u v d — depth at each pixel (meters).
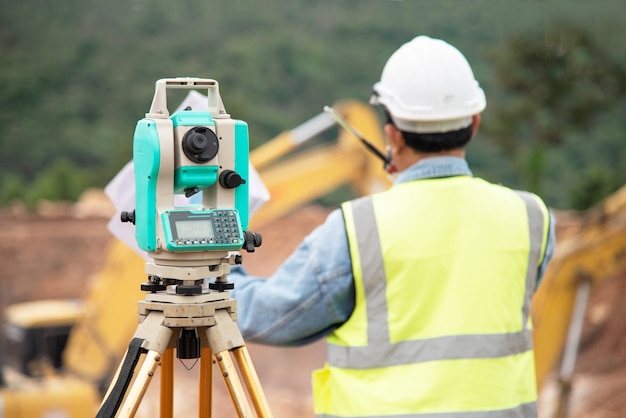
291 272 4.03
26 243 30.53
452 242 3.96
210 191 4.02
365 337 3.91
